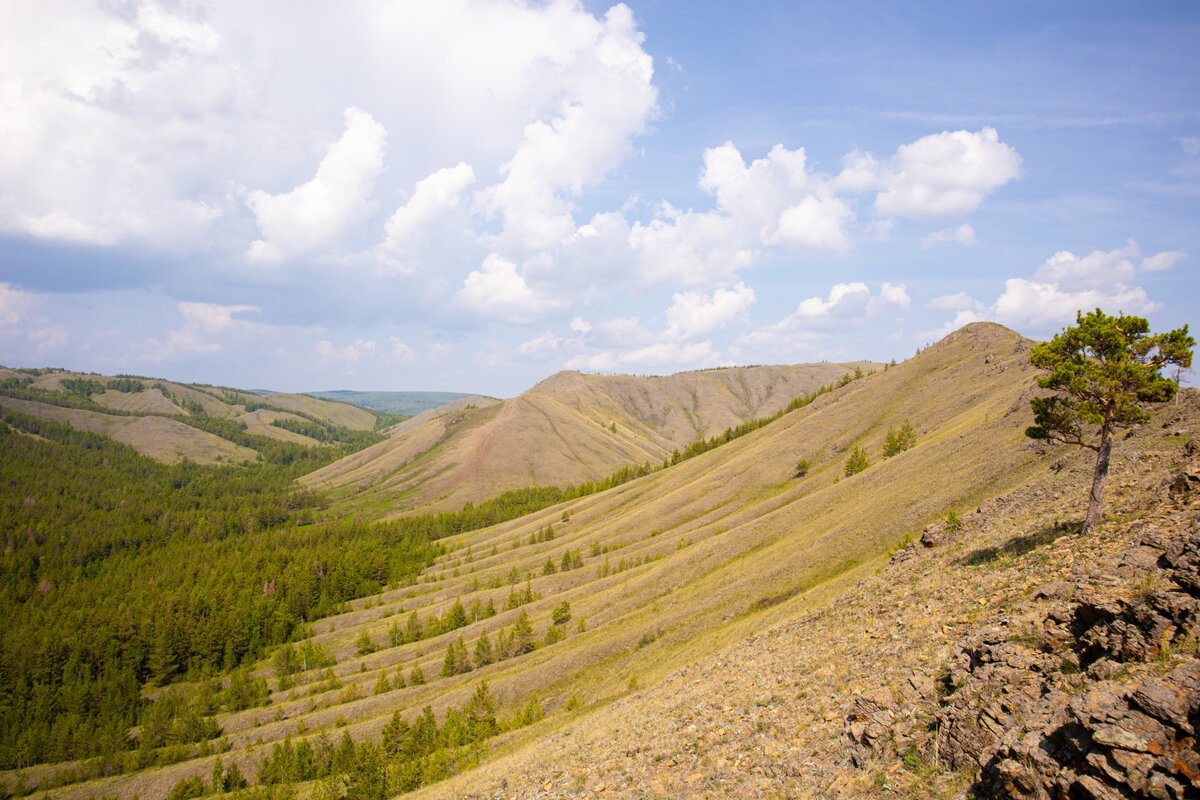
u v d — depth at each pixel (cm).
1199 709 1336
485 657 12581
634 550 16250
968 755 1817
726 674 4222
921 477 8669
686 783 2470
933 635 2917
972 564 4003
